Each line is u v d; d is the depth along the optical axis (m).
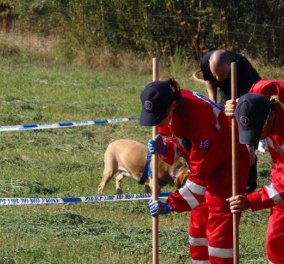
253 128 20.61
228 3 96.00
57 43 98.69
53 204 36.59
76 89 75.62
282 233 22.25
